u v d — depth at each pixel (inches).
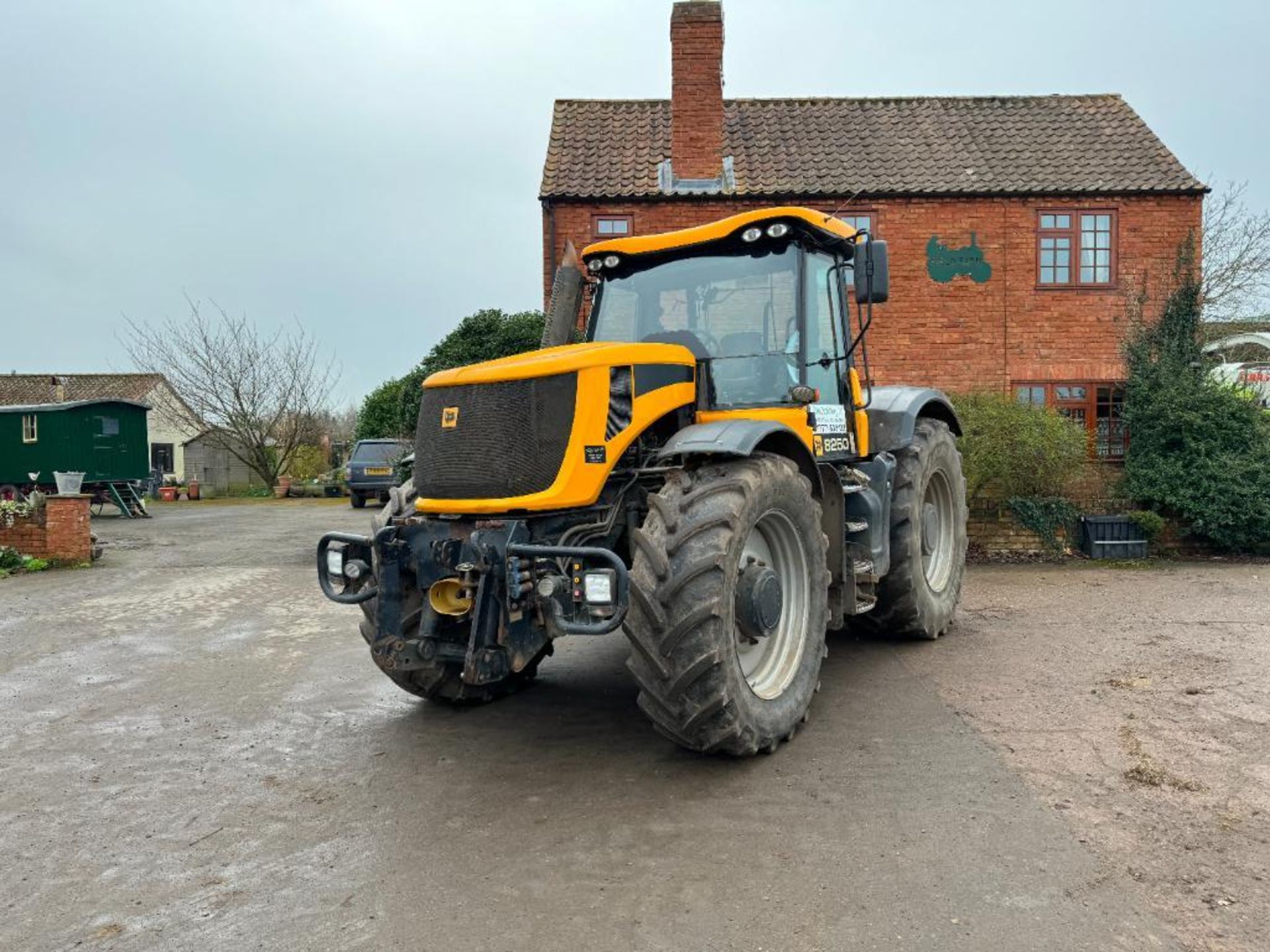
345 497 1109.7
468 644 157.6
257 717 197.6
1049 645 237.8
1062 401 552.1
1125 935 102.4
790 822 134.3
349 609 322.7
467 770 161.0
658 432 177.8
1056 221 550.0
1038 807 136.9
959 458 272.8
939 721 177.6
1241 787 142.3
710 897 113.9
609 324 208.4
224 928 110.7
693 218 548.4
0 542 439.8
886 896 112.7
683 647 144.2
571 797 147.1
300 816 143.7
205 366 1138.7
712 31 559.5
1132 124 599.2
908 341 551.5
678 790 148.1
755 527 166.1
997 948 100.9
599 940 105.3
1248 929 103.3
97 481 764.6
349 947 105.3
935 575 256.7
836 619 192.4
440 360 625.6
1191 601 294.4
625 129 615.8
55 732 189.5
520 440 157.5
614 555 139.2
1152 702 185.0
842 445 205.6
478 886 118.8
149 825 141.9
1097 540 402.0
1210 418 411.8
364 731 185.6
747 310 195.6
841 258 214.1
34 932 111.0
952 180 551.5
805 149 589.3
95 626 296.7
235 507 918.4
